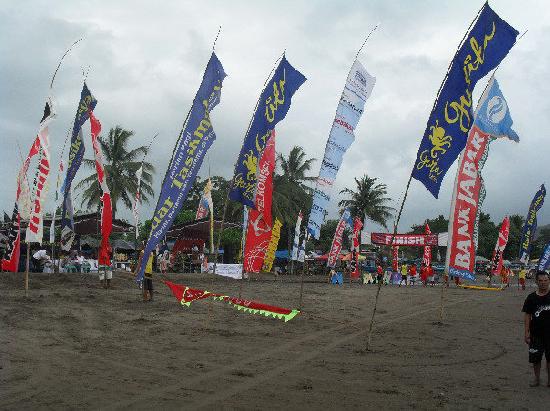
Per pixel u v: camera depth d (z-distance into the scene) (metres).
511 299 27.97
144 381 8.61
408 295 29.66
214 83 14.12
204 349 11.59
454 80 12.50
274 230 22.98
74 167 21.47
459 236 15.78
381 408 7.36
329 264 34.09
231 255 51.78
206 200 33.91
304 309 20.28
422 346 12.70
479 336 14.56
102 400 7.48
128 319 15.49
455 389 8.53
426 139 12.43
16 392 7.78
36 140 17.83
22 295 19.56
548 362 8.79
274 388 8.38
